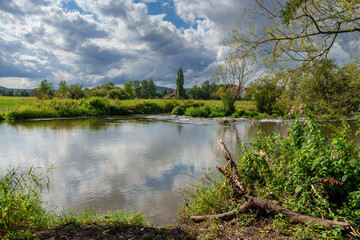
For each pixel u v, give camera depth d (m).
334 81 6.30
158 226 3.53
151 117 25.34
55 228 3.01
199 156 8.53
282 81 6.02
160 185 5.69
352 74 6.21
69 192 5.25
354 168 3.37
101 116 25.81
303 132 4.41
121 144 10.73
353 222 2.65
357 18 4.52
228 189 4.21
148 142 11.22
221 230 3.02
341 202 3.29
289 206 3.33
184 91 78.31
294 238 2.59
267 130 15.25
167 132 14.46
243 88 27.53
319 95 6.30
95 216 3.81
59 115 23.52
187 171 6.77
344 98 6.12
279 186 3.84
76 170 6.87
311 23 5.00
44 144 10.48
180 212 4.20
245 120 22.27
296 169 3.71
